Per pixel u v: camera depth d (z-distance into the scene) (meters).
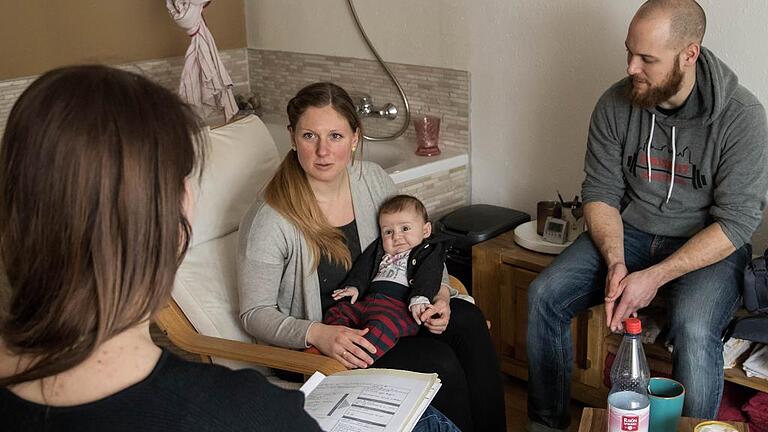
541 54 2.93
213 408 0.74
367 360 1.98
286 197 2.13
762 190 2.23
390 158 3.33
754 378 2.22
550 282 2.40
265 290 2.12
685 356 2.14
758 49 2.45
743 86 2.46
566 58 2.87
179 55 3.76
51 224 0.70
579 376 2.62
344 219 2.25
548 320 2.39
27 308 0.71
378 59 3.45
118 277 0.71
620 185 2.47
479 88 3.16
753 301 2.19
